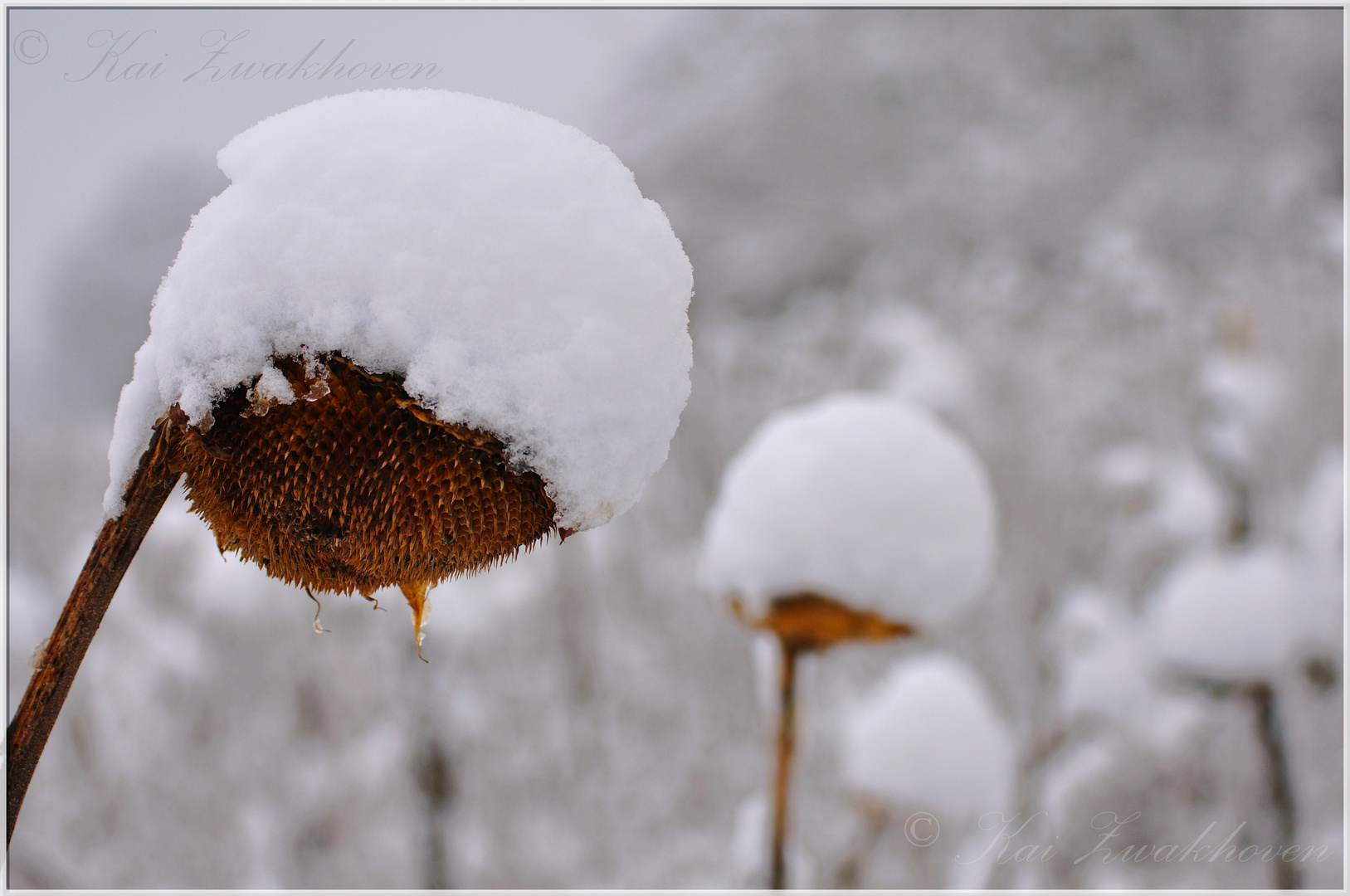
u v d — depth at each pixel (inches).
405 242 35.9
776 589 86.5
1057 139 508.1
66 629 38.1
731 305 524.7
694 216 540.7
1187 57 526.0
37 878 144.3
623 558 223.6
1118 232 399.2
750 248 520.1
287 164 36.8
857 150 523.5
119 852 158.1
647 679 208.2
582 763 187.9
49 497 267.9
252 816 166.4
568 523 38.4
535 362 36.0
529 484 37.9
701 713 209.5
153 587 173.2
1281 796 131.7
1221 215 462.0
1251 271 276.2
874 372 273.6
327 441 37.2
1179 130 512.1
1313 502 187.0
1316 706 173.5
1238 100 518.3
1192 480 211.3
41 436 305.9
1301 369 229.5
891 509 85.0
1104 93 523.5
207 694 168.7
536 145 38.4
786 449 91.1
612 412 37.0
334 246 35.7
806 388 274.4
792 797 93.4
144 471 38.3
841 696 206.5
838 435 88.7
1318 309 243.9
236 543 40.4
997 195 495.5
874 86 528.7
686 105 553.0
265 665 169.9
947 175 505.4
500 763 174.7
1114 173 498.6
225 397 37.1
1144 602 203.0
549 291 36.4
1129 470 219.5
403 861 161.0
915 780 110.0
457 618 155.8
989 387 260.5
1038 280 340.5
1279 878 133.0
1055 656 174.2
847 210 512.4
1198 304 276.8
